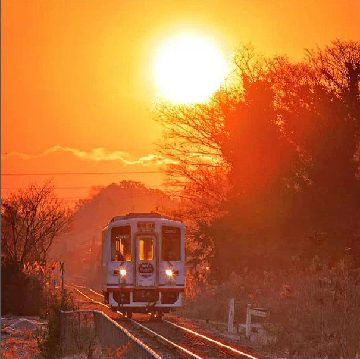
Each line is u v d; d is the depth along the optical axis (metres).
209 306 116.81
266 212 131.88
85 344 76.12
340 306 71.44
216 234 142.38
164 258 105.75
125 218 110.12
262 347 72.81
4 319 130.88
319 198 127.44
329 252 122.75
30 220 185.62
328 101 137.38
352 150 131.38
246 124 143.88
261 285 107.62
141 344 53.78
